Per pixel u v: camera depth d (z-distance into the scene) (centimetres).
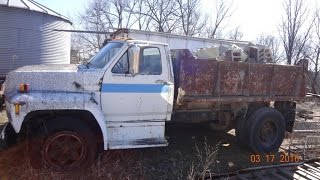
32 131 519
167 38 1445
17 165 525
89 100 523
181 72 603
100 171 511
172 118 647
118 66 553
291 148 730
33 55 1714
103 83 543
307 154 690
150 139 578
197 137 777
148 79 568
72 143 521
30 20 1680
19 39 1652
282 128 717
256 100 686
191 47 1516
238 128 701
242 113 698
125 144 551
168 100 584
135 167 560
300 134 790
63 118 518
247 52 780
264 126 702
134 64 550
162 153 646
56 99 508
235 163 626
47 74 530
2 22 1594
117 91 551
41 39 1742
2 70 1612
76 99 517
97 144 553
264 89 696
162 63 580
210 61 627
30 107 496
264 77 692
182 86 604
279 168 599
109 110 551
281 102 763
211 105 673
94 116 523
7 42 1617
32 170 492
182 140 747
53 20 1800
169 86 583
